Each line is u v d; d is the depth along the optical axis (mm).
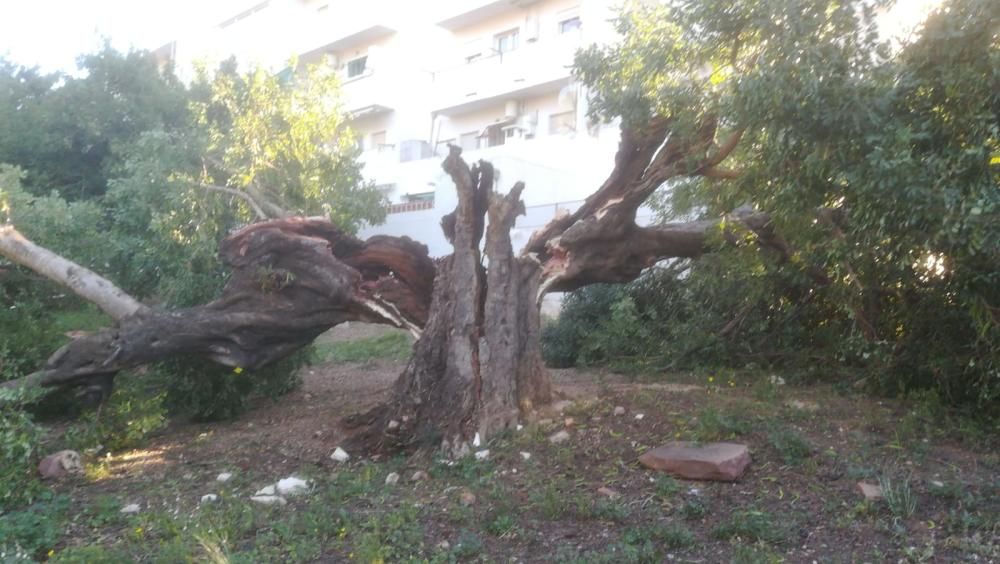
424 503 6727
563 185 20031
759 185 8773
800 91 7109
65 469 8531
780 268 10312
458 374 8305
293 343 9836
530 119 23984
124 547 5973
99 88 22016
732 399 9062
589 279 9992
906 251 7664
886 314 9430
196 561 5492
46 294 11969
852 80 7098
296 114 13102
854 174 7023
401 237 9938
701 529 6023
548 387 8930
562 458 7500
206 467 8453
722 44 8320
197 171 12938
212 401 10883
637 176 9641
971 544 5586
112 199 13594
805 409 8695
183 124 22578
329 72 13688
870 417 8430
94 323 13844
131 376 11078
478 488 6996
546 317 16062
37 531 6219
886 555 5555
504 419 8250
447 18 25984
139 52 23344
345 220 13000
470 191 8719
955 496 6398
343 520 6258
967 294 7898
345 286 9383
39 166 21812
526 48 23656
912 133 6902
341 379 14203
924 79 7137
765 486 6754
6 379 10148
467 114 26016
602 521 6199
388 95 27922
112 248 12094
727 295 11180
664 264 13016
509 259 8750
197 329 9320
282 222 9625
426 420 8383
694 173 9281
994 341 8164
